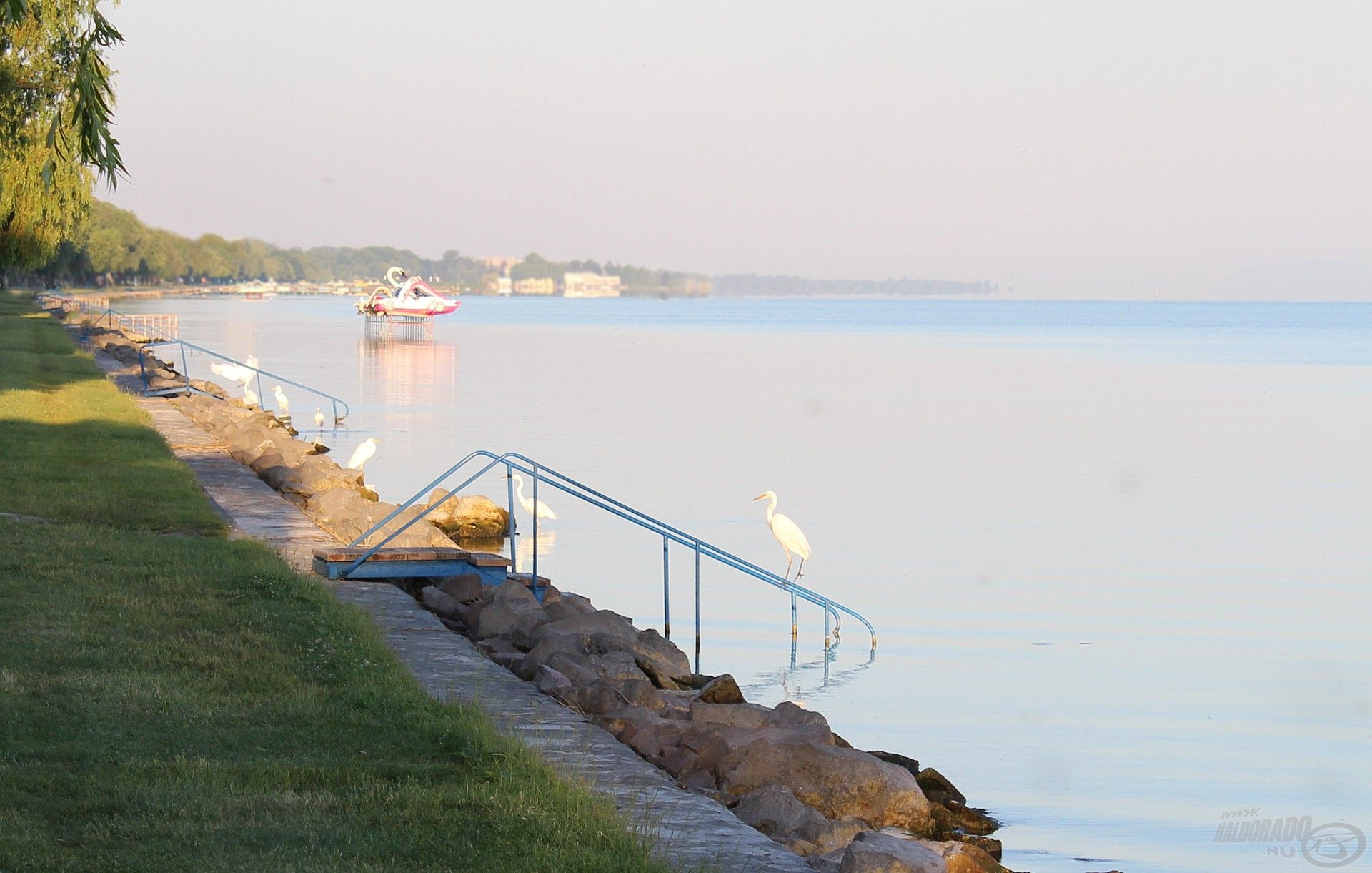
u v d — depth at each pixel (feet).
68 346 237.04
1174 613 82.17
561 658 53.31
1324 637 76.38
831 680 66.74
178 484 86.79
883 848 31.94
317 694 40.68
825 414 216.74
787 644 74.02
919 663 70.28
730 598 85.30
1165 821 47.78
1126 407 241.96
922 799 42.55
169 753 34.78
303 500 98.89
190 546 63.62
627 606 82.48
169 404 157.99
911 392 268.82
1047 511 122.11
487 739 36.45
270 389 246.68
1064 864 43.42
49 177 52.95
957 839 42.75
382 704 39.88
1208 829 46.98
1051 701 63.05
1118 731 58.44
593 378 289.94
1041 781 51.98
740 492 129.39
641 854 29.27
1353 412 235.81
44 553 59.82
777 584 74.84
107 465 93.45
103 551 61.05
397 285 494.59
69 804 30.68
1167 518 118.93
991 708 62.08
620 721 44.57
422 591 67.77
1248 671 68.90
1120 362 393.50
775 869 30.04
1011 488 137.18
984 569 95.30
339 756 35.17
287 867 27.35
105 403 138.51
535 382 277.03
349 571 67.97
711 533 107.34
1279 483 144.05
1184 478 147.64
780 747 41.83
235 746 35.70
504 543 101.45
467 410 212.23
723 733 45.78
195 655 44.39
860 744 56.44
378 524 70.85
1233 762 54.60
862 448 168.96
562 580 89.20
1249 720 60.44
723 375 309.63
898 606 83.66
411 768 34.19
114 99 101.86
